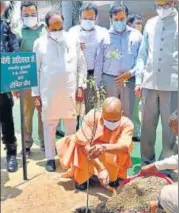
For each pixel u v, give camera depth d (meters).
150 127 3.67
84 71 3.88
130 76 3.90
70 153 3.32
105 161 3.18
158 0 3.31
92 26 4.07
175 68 3.39
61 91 3.71
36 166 3.92
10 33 3.51
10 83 2.72
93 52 4.10
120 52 3.91
